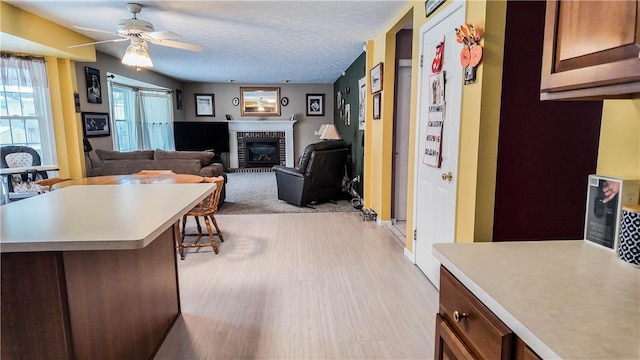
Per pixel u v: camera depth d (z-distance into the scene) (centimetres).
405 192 456
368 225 449
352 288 274
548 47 107
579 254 113
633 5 78
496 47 196
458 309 104
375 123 473
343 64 656
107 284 158
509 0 195
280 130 959
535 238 212
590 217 122
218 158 905
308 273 302
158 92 795
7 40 363
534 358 72
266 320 230
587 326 74
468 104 214
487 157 204
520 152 204
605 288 90
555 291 89
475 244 124
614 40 83
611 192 114
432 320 230
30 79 446
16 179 425
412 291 269
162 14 361
